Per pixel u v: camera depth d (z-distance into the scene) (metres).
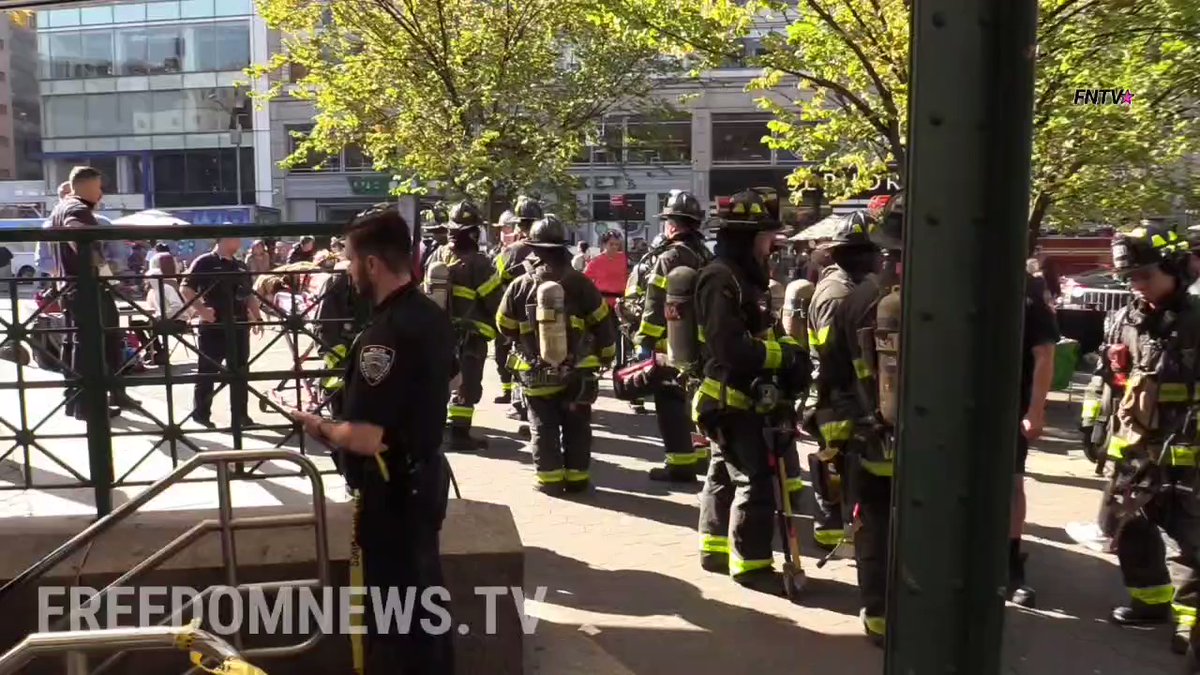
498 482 7.40
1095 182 8.30
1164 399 4.54
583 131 16.31
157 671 3.80
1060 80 7.92
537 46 15.50
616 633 4.70
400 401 3.17
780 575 5.26
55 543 3.90
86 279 4.05
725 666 4.36
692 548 5.92
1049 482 7.45
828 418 4.65
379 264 3.25
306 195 40.81
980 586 1.84
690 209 7.02
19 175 61.09
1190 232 6.35
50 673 3.61
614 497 7.00
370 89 15.66
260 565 3.77
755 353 4.89
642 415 10.11
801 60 8.93
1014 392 1.82
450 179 15.19
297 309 4.75
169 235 3.98
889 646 1.94
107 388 4.16
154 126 43.22
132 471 4.30
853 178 9.82
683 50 9.37
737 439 5.16
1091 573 5.52
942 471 1.82
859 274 4.96
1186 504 4.48
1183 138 8.13
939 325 1.80
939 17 1.74
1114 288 14.75
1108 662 4.43
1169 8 7.09
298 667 3.81
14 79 60.53
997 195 1.76
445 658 3.43
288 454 3.50
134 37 42.72
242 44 41.91
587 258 16.25
